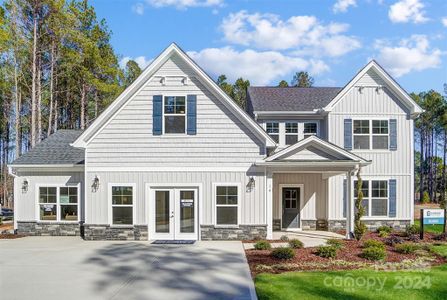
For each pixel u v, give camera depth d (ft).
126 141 56.13
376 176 67.31
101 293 29.58
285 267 37.40
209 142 55.88
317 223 68.39
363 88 68.03
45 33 108.17
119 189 56.08
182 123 56.24
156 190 56.13
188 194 55.98
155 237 55.88
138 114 56.29
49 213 61.72
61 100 133.59
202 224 55.36
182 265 38.65
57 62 120.06
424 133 194.70
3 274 35.68
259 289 29.58
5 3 101.24
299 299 27.09
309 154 55.16
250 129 55.67
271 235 55.06
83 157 63.10
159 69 56.39
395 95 68.28
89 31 121.19
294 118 70.95
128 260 41.32
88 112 143.74
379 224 66.90
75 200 61.62
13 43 102.58
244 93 182.19
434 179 191.93
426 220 55.06
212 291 29.81
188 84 56.18
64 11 107.86
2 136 148.05
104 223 55.77
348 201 55.88
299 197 68.80
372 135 67.77
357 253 43.98
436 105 175.32
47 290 30.48
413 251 44.70
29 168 61.62
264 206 55.42
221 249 47.67
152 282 32.48
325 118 69.36
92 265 39.09
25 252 46.52
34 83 104.53
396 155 67.82
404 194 67.62
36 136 108.58
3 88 115.34
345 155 54.49
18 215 61.77
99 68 121.80
